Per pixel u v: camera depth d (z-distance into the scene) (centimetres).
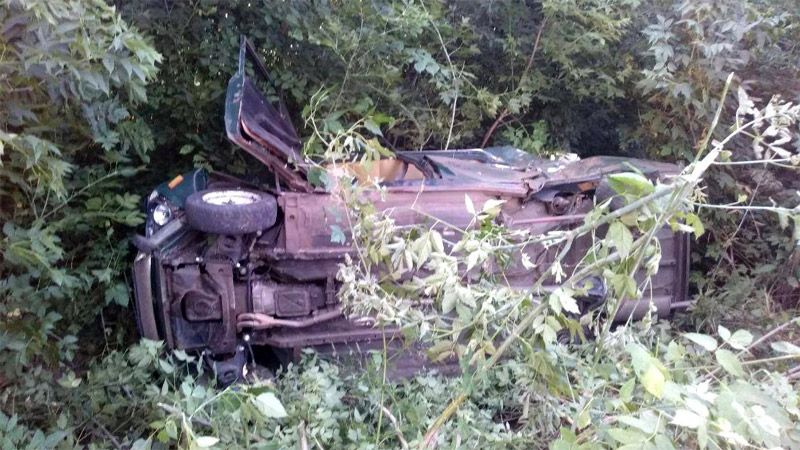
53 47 260
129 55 300
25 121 298
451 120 547
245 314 351
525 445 268
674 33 499
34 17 250
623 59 558
